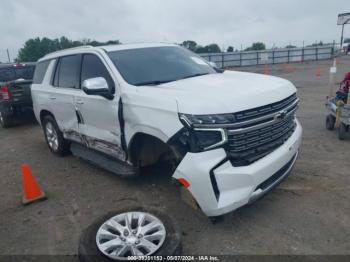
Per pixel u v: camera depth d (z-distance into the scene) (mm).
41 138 8125
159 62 4402
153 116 3314
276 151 3348
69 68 5172
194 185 2943
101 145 4500
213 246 3135
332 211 3605
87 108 4512
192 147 2947
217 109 2904
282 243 3109
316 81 16406
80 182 4930
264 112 3152
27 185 4367
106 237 2836
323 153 5438
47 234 3586
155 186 4527
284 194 4047
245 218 3568
